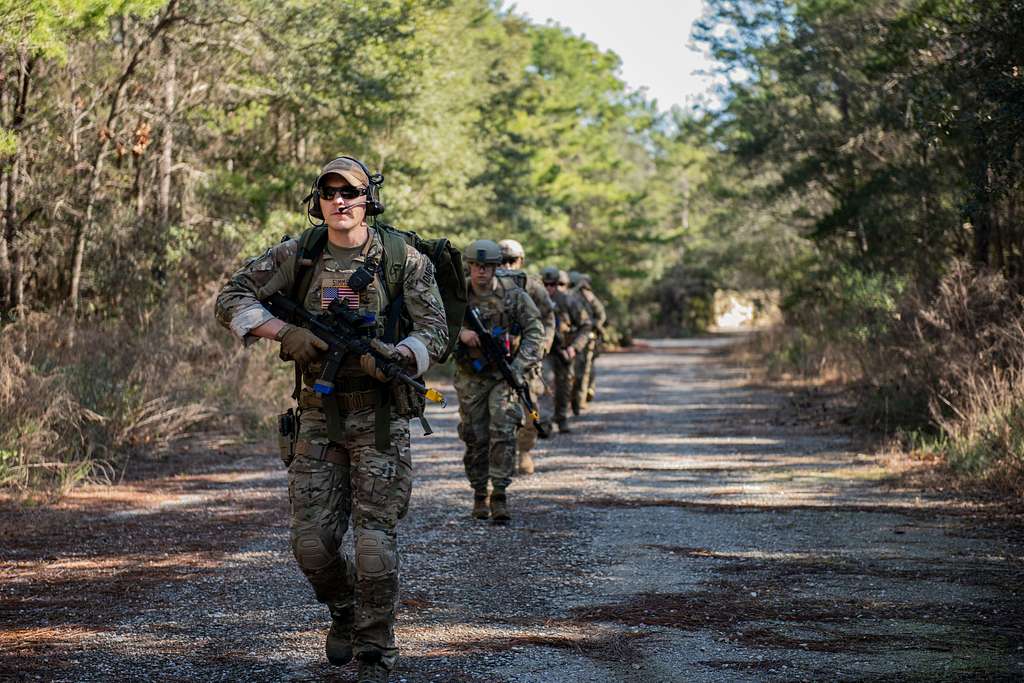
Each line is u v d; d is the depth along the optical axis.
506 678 5.03
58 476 10.59
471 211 30.30
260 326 4.84
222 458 12.80
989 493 9.92
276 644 5.56
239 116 20.25
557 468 12.19
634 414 18.56
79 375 12.59
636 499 10.08
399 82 21.12
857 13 21.09
